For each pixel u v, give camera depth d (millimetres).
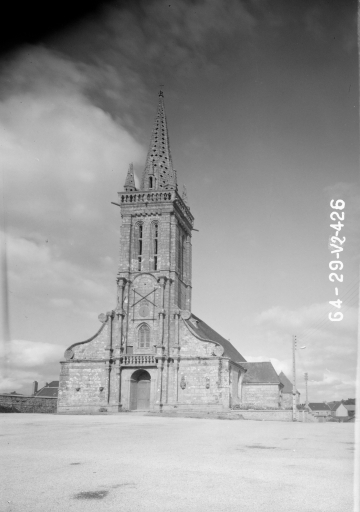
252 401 99625
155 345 78688
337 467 17844
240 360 111250
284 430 39781
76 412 76438
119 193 86875
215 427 43062
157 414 72438
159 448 23734
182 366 77125
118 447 24016
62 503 12453
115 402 77188
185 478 15562
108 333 80312
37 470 16953
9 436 29703
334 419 84875
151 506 12164
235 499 12836
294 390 70938
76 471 16766
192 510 11781
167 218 84875
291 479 15445
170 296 81000
